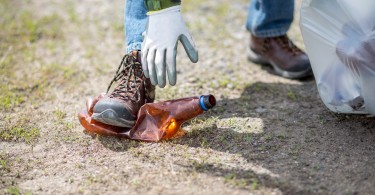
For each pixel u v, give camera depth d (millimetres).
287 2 3918
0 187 2785
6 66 4273
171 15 2979
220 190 2666
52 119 3490
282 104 3623
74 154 3070
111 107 3045
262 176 2777
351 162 2887
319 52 3100
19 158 3053
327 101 3184
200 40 4797
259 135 3191
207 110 3311
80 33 4949
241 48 4637
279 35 4023
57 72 4203
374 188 2654
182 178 2777
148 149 3051
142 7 3172
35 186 2789
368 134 3156
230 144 3094
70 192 2719
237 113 3496
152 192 2668
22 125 3408
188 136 3178
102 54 4543
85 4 5594
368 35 2850
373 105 2945
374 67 2832
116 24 5125
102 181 2787
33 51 4570
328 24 3006
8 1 5625
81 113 3262
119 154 3027
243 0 5652
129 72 3186
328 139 3127
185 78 4062
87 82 4055
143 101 3225
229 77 4086
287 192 2643
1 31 4914
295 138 3156
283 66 4027
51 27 5047
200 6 5488
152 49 2967
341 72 3037
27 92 3891
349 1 2873
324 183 2709
